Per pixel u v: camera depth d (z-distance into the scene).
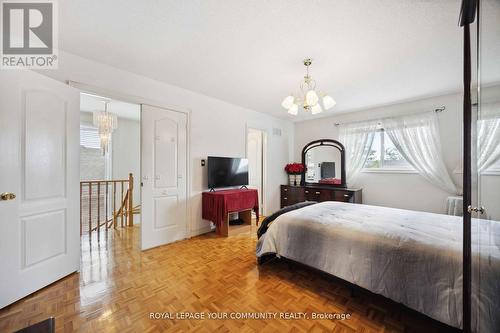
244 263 2.30
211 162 3.32
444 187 3.14
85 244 2.89
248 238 3.14
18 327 1.36
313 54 2.08
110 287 1.82
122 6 1.48
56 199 1.90
